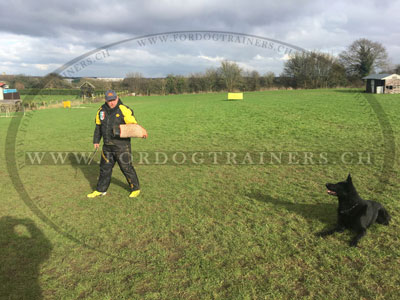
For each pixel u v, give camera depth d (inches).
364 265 115.1
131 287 108.0
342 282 106.6
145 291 105.8
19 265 122.3
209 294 103.3
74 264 122.7
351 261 118.6
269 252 126.6
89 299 102.4
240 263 120.3
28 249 134.3
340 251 125.0
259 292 103.3
